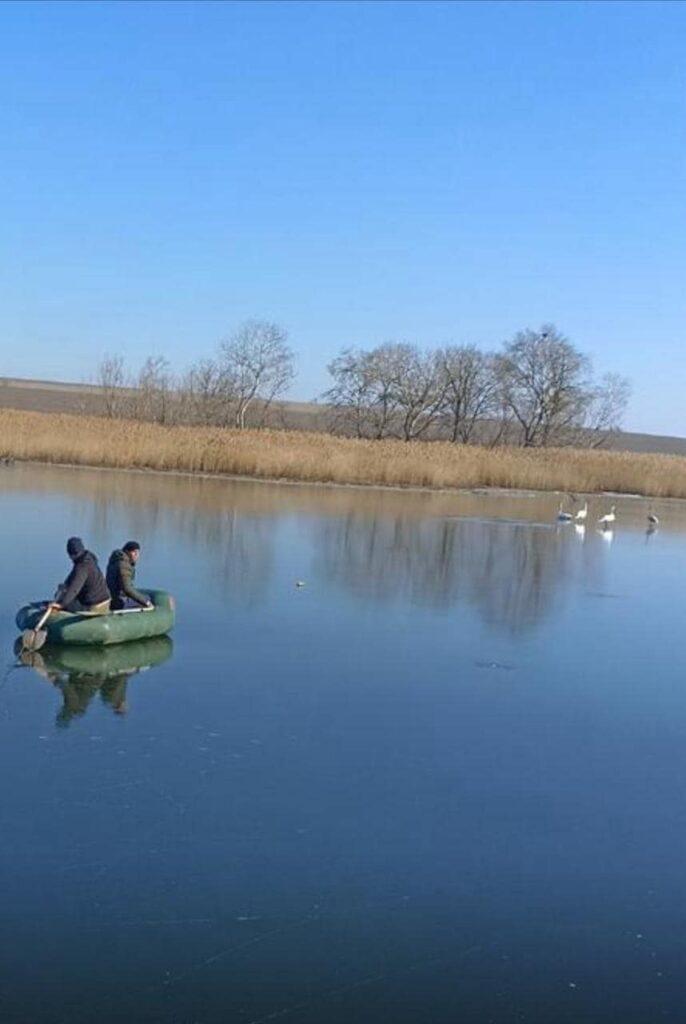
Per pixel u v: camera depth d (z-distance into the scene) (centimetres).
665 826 894
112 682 1202
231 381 7112
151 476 4141
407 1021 600
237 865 771
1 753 952
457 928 705
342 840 823
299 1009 605
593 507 4469
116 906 703
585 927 716
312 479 4412
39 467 4169
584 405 7681
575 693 1302
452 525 3192
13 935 660
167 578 1900
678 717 1223
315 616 1658
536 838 852
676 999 636
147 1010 594
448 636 1582
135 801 868
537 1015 612
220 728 1066
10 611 1509
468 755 1040
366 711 1163
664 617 1875
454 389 7569
